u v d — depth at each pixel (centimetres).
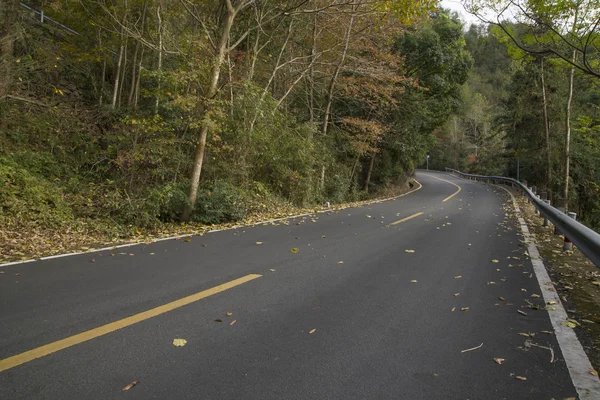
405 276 600
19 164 1050
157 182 1192
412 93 2544
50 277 548
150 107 1491
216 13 1593
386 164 3000
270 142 1506
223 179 1348
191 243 812
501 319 436
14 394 271
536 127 3025
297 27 1808
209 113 1042
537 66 2722
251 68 1566
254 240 855
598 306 486
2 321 394
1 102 1120
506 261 708
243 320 417
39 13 1505
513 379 314
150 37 1478
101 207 1031
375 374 316
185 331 384
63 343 349
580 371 327
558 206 979
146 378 299
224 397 278
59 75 1519
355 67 1930
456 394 291
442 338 386
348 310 455
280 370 318
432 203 1938
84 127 1349
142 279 548
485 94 7225
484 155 5528
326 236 923
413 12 1065
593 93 2803
